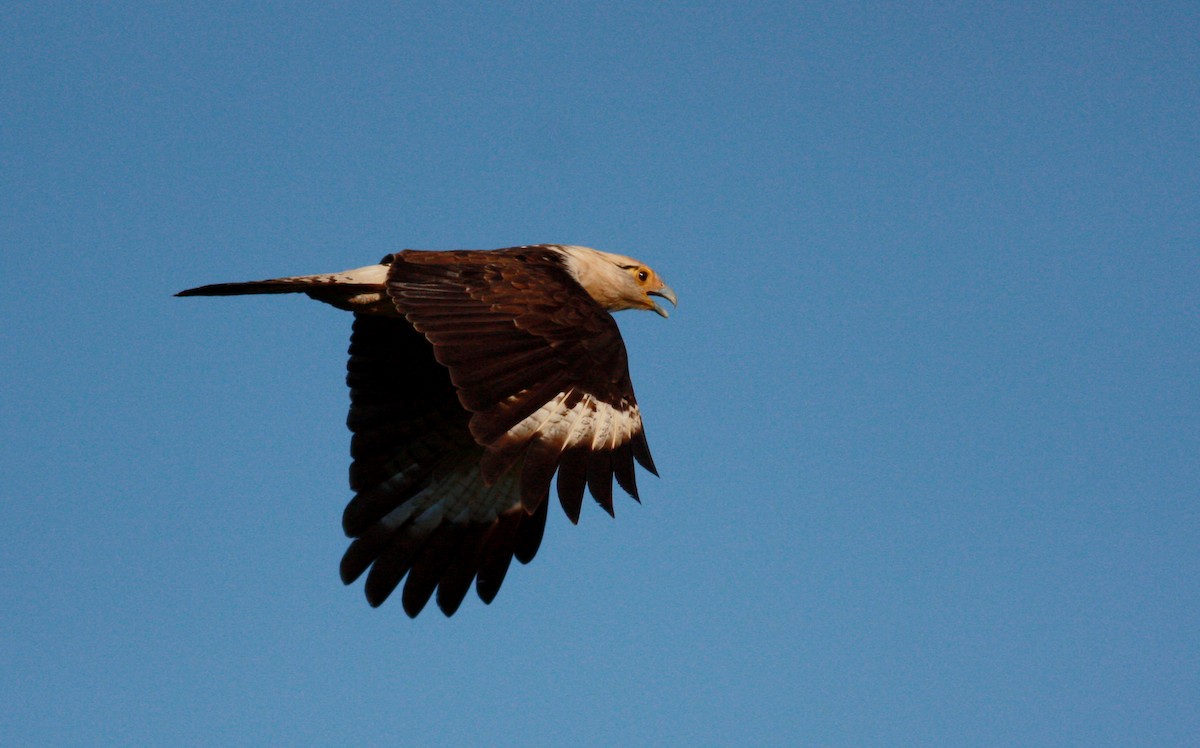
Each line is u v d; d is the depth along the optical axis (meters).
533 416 9.95
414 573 12.02
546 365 10.22
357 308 12.33
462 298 10.73
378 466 12.33
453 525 12.18
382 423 12.46
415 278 11.06
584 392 10.17
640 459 10.13
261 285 11.62
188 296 11.56
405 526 12.17
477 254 11.98
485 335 10.32
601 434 10.05
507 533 12.09
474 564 12.05
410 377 12.58
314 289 11.80
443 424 12.38
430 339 10.20
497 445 9.75
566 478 9.77
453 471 12.30
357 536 12.09
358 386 12.56
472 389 9.94
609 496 9.82
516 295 10.83
